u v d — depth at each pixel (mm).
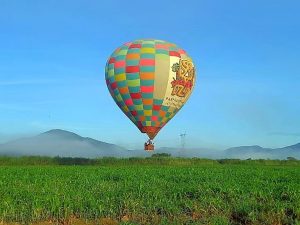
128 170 50656
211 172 47219
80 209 21750
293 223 20391
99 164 83250
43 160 85500
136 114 48125
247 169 56625
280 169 57656
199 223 20078
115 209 22453
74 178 38156
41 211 21375
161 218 21438
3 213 20875
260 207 22578
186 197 26281
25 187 29250
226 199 25609
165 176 40250
